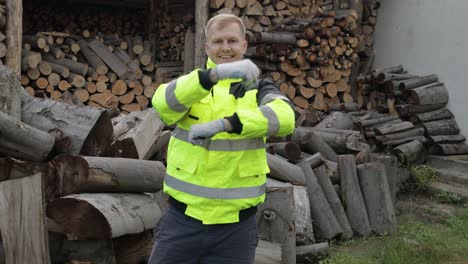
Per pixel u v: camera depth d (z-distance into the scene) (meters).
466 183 6.29
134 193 3.75
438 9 7.61
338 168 5.23
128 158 3.88
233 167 2.14
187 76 2.04
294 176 4.83
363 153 5.90
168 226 2.23
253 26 7.93
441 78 7.55
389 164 5.70
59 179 3.47
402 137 7.08
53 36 8.34
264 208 4.15
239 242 2.20
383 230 5.08
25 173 3.50
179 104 2.07
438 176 6.65
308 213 4.55
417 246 4.45
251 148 2.18
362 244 4.87
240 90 2.22
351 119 7.53
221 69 1.97
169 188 2.21
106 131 4.00
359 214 5.08
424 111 7.33
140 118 4.41
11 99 3.80
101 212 3.15
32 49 7.91
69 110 3.95
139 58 8.89
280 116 2.05
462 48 7.17
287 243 4.09
